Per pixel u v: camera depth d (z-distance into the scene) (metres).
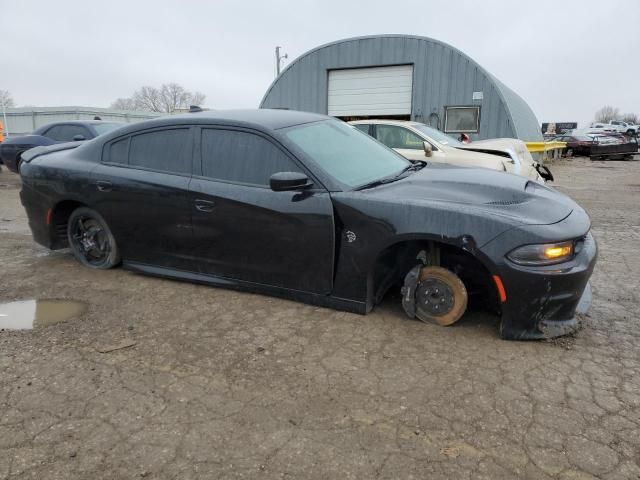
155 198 4.18
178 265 4.29
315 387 2.77
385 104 16.94
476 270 3.44
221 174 3.93
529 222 3.07
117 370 2.98
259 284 3.90
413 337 3.32
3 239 6.29
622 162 23.00
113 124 11.51
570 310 3.20
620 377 2.81
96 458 2.24
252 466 2.17
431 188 3.54
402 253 3.68
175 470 2.16
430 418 2.47
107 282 4.50
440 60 15.70
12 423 2.49
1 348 3.27
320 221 3.48
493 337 3.30
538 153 17.88
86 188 4.56
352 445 2.29
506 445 2.27
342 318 3.62
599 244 5.97
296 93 18.23
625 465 2.13
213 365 3.02
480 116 15.40
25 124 33.56
